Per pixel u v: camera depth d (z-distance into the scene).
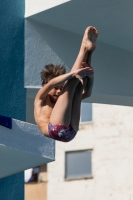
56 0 37.88
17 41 38.53
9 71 37.91
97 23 39.59
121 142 103.31
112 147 103.62
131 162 102.00
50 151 33.25
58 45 39.78
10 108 37.41
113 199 101.75
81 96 29.28
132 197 100.12
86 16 38.78
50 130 28.66
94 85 40.94
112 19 39.06
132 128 103.12
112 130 104.44
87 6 37.69
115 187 101.75
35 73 38.62
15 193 36.62
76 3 37.38
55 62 39.47
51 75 29.47
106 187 102.00
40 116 29.17
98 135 104.94
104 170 103.25
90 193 103.56
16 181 36.81
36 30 39.19
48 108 29.28
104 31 40.44
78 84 29.14
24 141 31.89
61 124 28.52
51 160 33.38
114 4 37.44
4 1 38.59
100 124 105.25
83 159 105.12
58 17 38.97
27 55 38.62
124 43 41.75
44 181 106.31
